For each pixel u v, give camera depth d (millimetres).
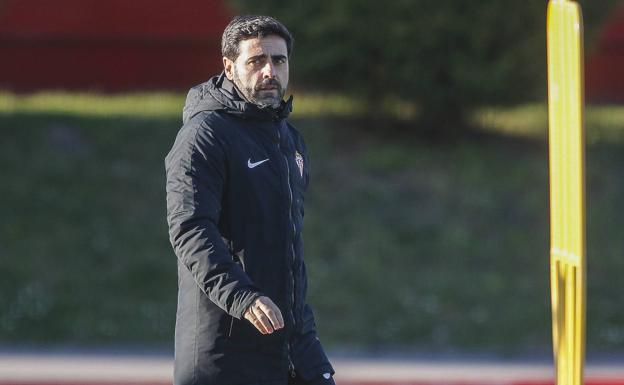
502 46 50875
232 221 16906
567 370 17500
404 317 42219
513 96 51719
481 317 42188
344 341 41031
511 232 47375
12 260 44344
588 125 58906
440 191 49750
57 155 51562
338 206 48469
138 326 41344
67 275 43844
